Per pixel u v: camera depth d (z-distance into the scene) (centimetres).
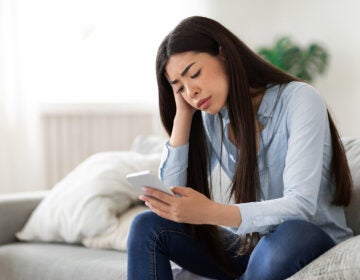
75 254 183
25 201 223
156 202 120
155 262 133
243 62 133
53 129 346
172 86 136
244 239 141
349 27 390
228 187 150
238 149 135
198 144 149
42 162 342
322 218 134
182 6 387
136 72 373
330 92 408
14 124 332
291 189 121
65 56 351
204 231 141
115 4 367
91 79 361
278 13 442
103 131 362
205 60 128
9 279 191
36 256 187
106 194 203
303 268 110
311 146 124
